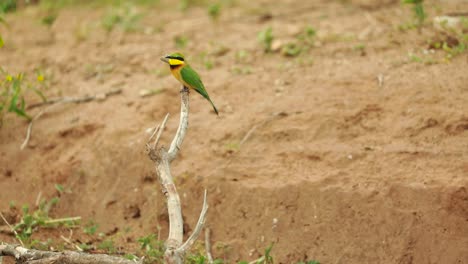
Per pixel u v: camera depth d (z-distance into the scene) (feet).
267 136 36.83
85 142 39.73
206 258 32.53
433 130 34.76
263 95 40.78
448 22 45.01
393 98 37.55
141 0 64.64
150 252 33.30
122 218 36.29
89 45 53.01
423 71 40.01
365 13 52.95
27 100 43.68
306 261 31.78
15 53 52.29
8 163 39.78
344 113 36.99
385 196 31.53
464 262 29.58
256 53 47.55
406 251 30.45
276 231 32.73
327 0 58.90
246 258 32.73
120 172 37.52
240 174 34.78
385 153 33.78
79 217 36.58
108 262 26.45
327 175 33.22
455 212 30.53
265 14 56.54
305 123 37.01
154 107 41.16
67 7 64.44
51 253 27.73
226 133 37.47
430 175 31.83
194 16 59.21
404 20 49.42
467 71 39.09
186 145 37.37
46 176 38.70
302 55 45.62
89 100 43.27
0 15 51.37
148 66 47.80
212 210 34.30
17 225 35.27
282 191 33.17
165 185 26.89
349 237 31.48
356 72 41.37
